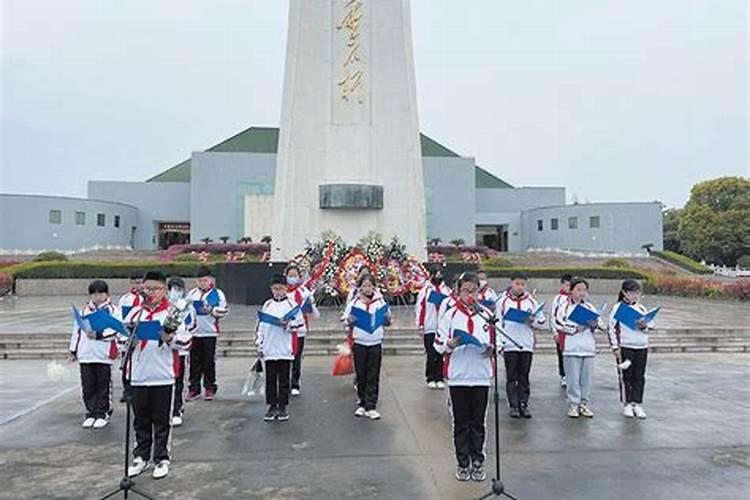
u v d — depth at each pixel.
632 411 7.83
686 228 57.72
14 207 49.25
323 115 20.09
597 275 29.89
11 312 19.62
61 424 7.61
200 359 8.82
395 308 18.23
